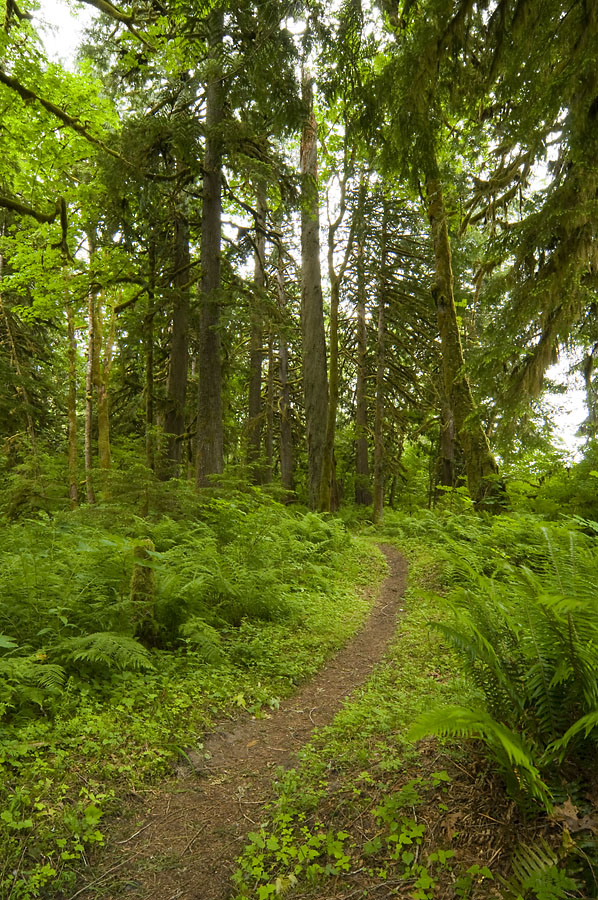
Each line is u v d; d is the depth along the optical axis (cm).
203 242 1281
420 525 1377
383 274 1897
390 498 2731
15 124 1044
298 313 2472
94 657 432
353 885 248
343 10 566
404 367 2033
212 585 657
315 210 1500
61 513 771
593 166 636
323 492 1580
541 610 285
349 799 309
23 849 271
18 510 1012
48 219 1016
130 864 280
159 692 454
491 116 889
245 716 451
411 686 466
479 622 321
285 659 565
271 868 271
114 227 1254
